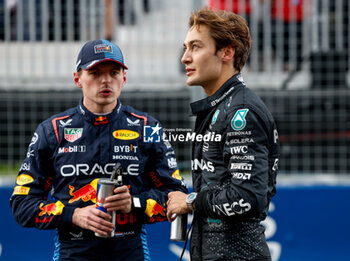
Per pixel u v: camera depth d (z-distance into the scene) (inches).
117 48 378.6
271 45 668.1
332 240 618.8
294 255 617.0
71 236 379.2
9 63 658.2
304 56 671.8
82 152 378.3
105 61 366.0
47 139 382.3
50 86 665.0
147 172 405.1
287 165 681.6
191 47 341.1
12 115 657.6
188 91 671.1
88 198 374.6
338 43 669.9
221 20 332.2
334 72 674.8
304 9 663.8
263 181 308.5
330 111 681.0
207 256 327.0
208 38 334.6
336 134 676.7
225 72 342.0
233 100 325.7
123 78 391.5
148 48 669.9
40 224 373.1
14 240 620.7
